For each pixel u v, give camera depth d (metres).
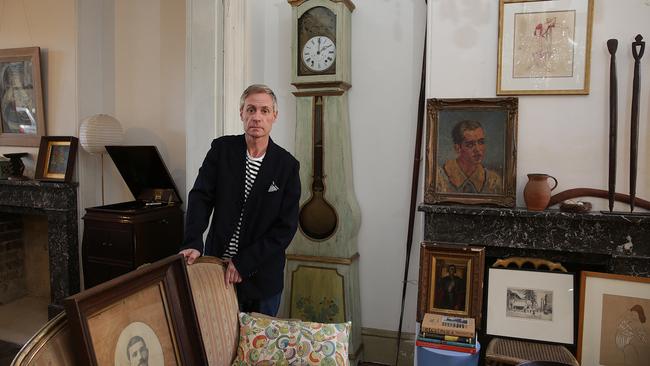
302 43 2.79
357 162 2.92
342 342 1.66
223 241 1.96
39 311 3.61
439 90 2.37
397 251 2.88
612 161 2.11
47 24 3.47
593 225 2.11
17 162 3.56
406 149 2.82
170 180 3.29
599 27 2.16
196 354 1.51
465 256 2.26
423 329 2.12
